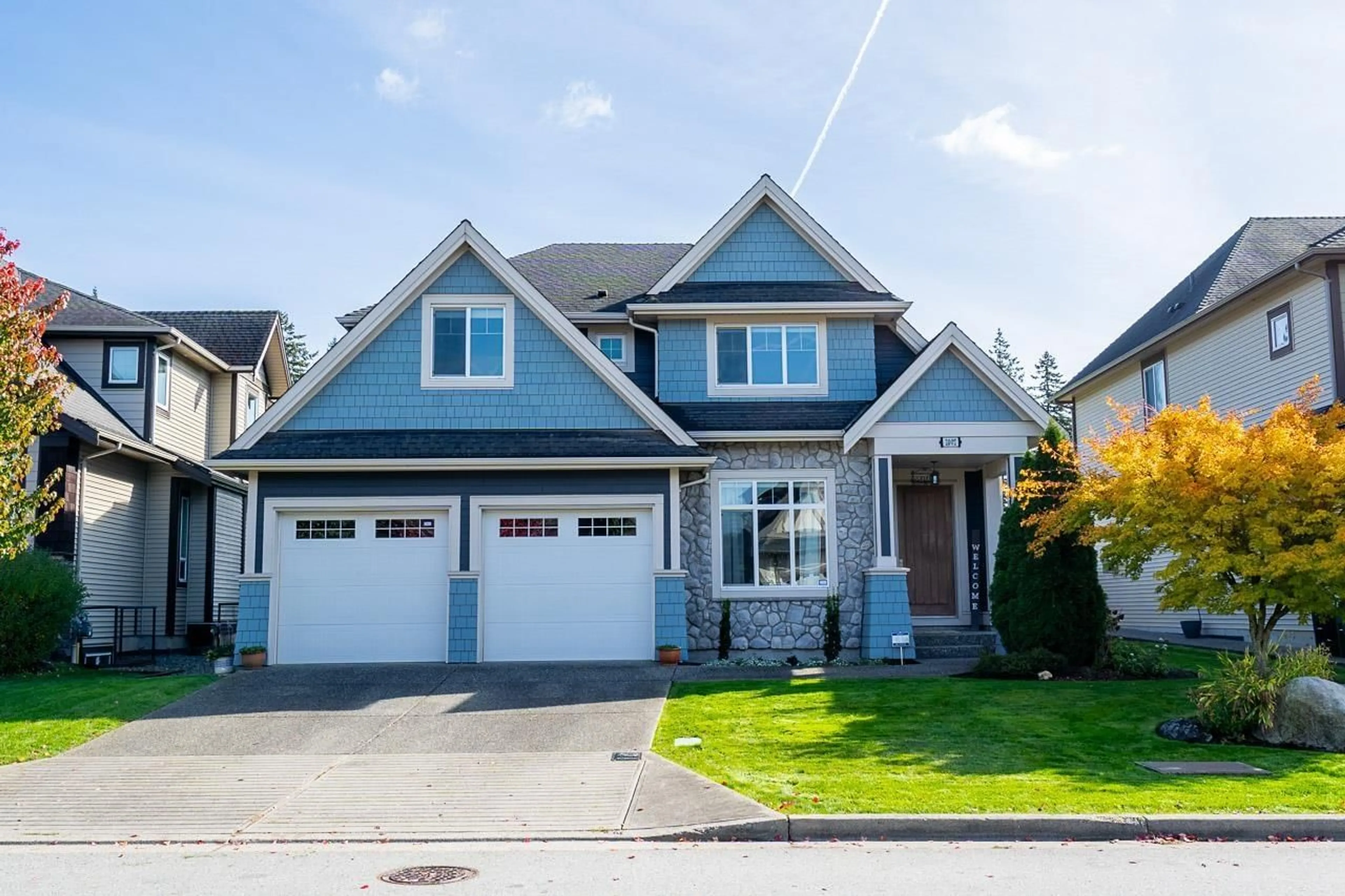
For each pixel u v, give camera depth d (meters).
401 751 11.43
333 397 17.81
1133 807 8.70
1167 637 24.58
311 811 9.39
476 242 17.94
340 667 16.39
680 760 10.69
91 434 19.56
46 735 12.09
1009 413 18.08
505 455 17.02
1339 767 10.02
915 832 8.45
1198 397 24.42
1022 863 7.60
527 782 10.17
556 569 17.25
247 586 16.88
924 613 20.31
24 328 13.38
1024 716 12.31
